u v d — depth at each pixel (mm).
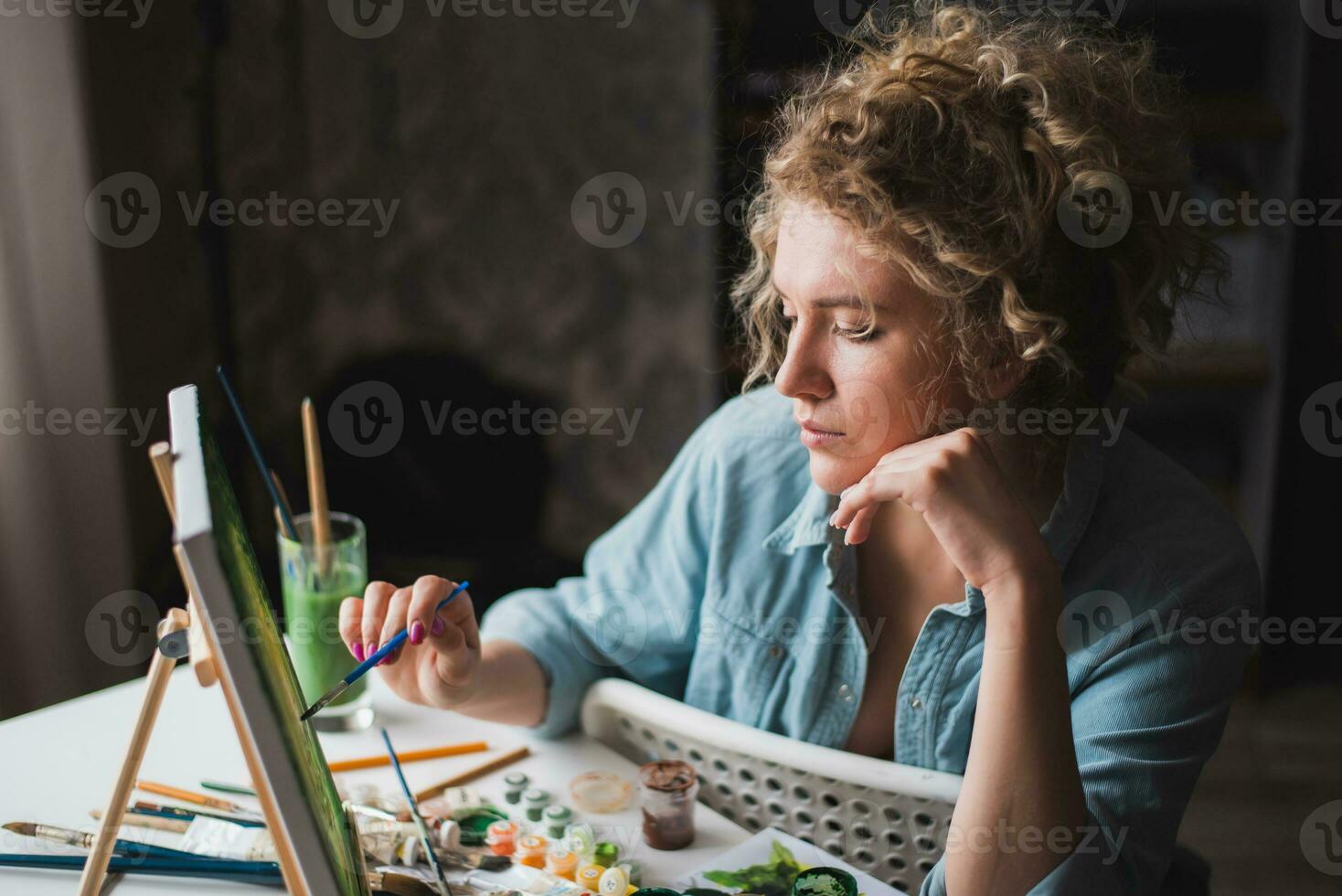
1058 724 862
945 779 930
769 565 1150
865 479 895
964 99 905
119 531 2061
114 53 2062
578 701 1109
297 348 2740
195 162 2355
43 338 1889
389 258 2695
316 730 1074
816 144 892
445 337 2723
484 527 2775
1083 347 967
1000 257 874
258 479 2682
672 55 2404
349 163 2652
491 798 983
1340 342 2266
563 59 2488
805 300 895
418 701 1049
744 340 1259
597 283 2600
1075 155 900
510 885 869
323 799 669
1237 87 2346
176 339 2332
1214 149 2295
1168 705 948
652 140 2471
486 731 1091
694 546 1203
